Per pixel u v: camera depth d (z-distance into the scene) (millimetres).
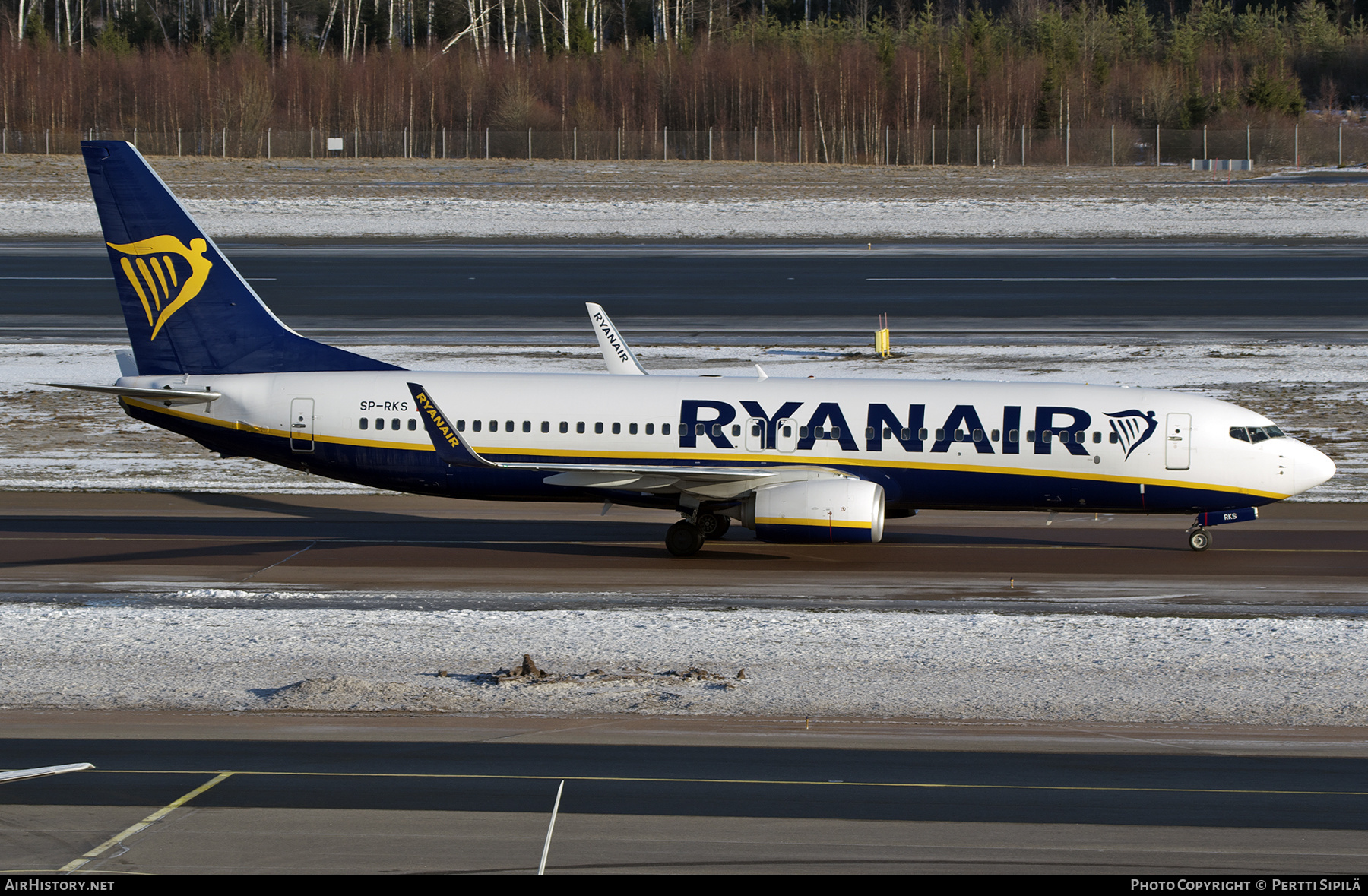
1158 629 103000
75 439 189875
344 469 139375
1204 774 71875
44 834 63000
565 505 158875
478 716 81688
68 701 84312
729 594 117688
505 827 64062
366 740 76750
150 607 111125
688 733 78562
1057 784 70188
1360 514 151250
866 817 65500
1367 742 77500
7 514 149625
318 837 62719
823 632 102250
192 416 140875
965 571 127125
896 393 136625
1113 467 132750
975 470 134125
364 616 107812
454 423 137875
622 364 172875
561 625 104188
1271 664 92812
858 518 126562
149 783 69688
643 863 60094
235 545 136375
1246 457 131625
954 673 91000
